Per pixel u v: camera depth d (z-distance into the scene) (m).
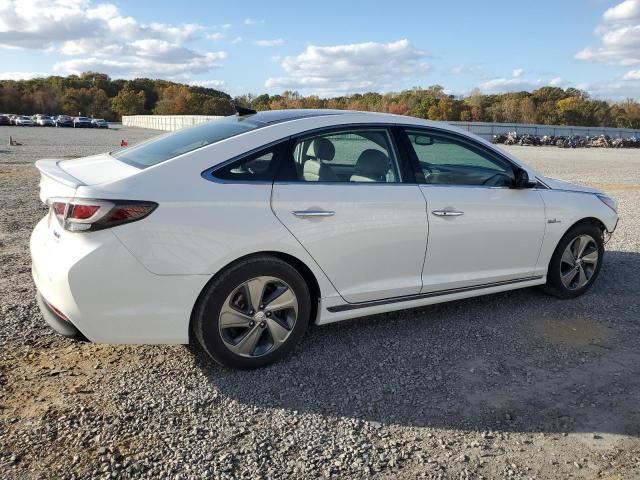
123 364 3.52
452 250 4.08
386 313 4.53
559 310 4.70
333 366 3.59
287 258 3.49
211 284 3.22
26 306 4.38
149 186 3.05
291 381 3.38
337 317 3.74
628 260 6.32
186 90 132.75
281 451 2.70
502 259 4.40
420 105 108.56
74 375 3.35
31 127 66.88
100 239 2.94
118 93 136.75
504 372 3.57
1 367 3.40
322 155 3.63
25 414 2.90
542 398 3.26
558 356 3.82
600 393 3.34
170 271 3.07
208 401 3.12
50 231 3.22
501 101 115.94
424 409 3.12
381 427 2.93
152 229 3.01
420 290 4.01
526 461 2.68
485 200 4.20
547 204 4.57
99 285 2.95
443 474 2.57
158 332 3.13
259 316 3.41
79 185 2.98
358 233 3.62
